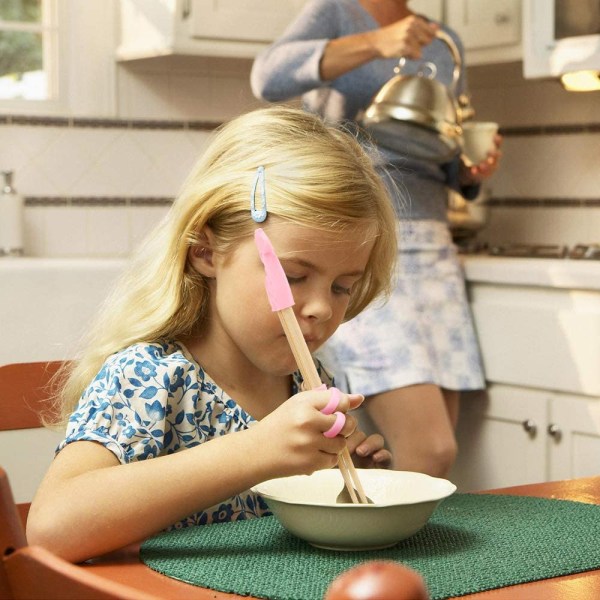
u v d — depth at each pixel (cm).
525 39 298
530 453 273
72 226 332
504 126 358
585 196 336
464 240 338
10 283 270
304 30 262
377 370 254
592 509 117
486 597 86
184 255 130
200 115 349
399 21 270
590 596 86
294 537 105
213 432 131
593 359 256
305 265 118
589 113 334
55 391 147
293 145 123
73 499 101
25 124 326
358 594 49
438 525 110
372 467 140
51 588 61
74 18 331
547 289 268
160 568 94
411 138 251
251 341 123
